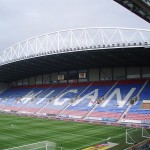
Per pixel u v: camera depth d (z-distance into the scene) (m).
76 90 67.69
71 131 41.19
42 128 44.00
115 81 63.91
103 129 43.06
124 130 41.91
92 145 31.73
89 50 48.69
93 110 56.78
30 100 73.12
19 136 37.38
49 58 57.31
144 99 53.88
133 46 44.12
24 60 59.69
